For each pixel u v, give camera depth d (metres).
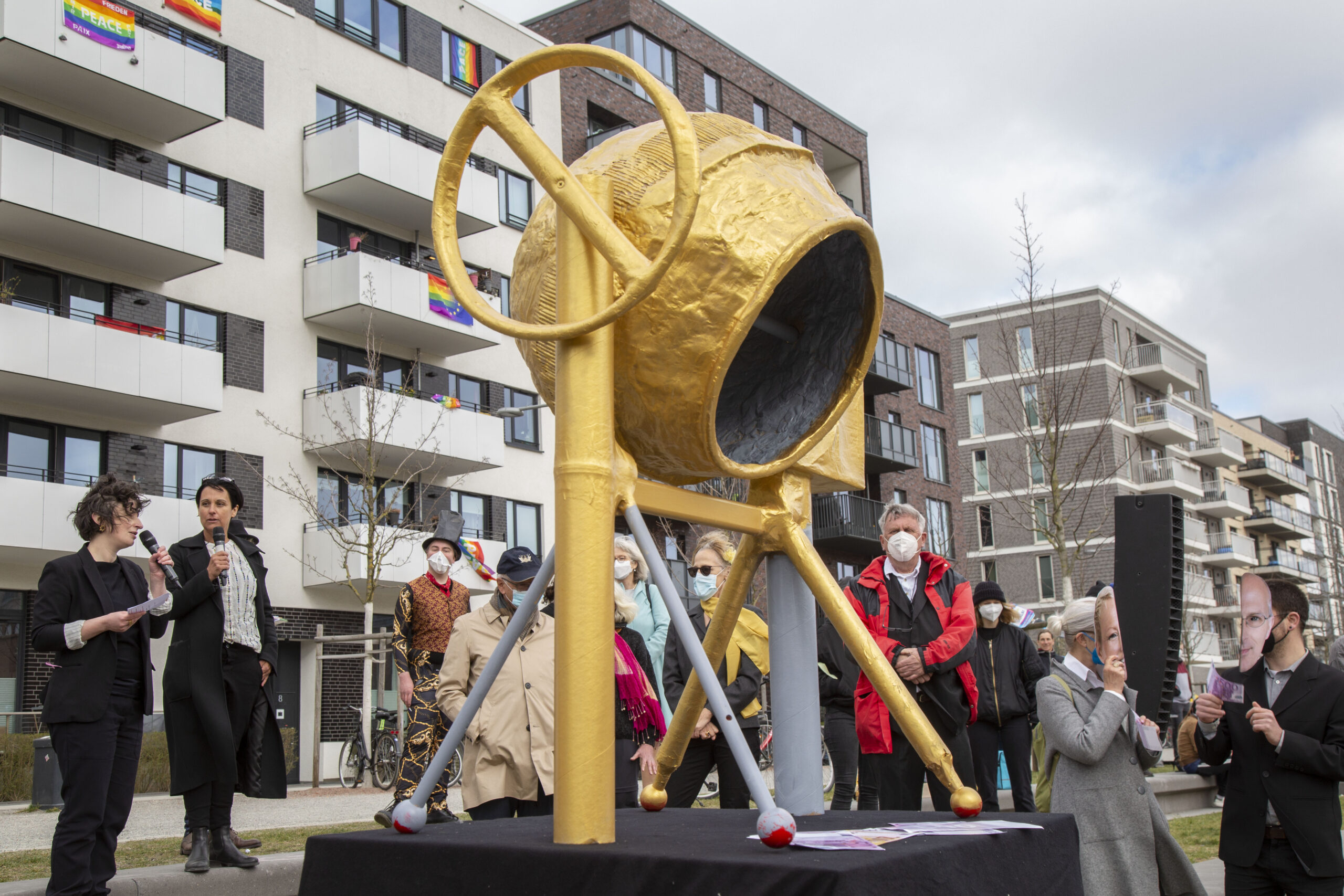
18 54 18.08
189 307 21.30
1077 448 45.19
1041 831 2.49
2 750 15.13
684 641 2.32
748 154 2.57
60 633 4.31
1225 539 53.72
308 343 22.72
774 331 2.82
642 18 30.05
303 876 2.43
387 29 25.30
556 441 2.38
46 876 5.66
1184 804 10.59
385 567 21.67
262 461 21.67
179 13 21.19
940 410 38.72
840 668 5.96
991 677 6.65
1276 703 4.14
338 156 22.59
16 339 17.64
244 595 5.14
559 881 2.10
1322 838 4.00
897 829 2.38
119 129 20.48
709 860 1.95
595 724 2.24
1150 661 3.60
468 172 24.34
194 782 4.89
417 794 2.53
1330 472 74.94
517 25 27.88
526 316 2.73
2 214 18.02
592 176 2.56
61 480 19.33
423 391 24.91
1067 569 19.72
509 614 5.19
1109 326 46.97
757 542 2.83
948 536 37.94
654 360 2.44
